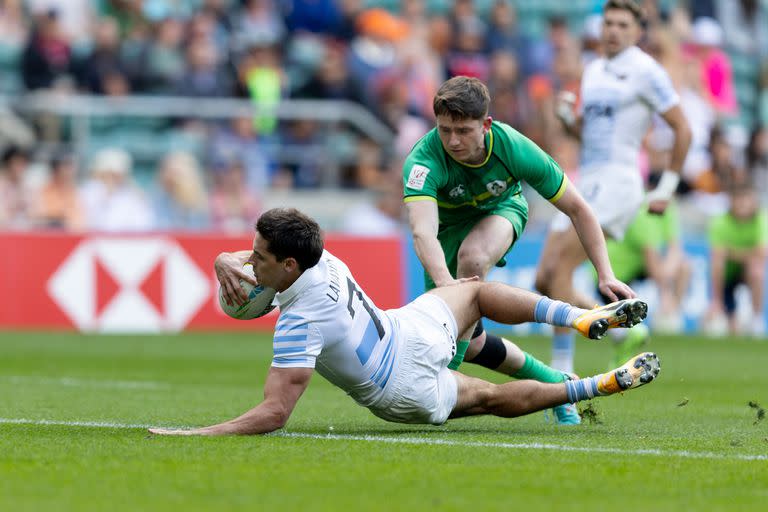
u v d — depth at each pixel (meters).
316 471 15.63
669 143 57.72
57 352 42.41
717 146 64.69
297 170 58.78
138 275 51.38
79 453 16.98
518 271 53.69
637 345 31.56
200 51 59.41
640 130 31.81
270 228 18.28
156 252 51.53
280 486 14.55
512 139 21.42
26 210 53.62
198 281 52.12
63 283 50.84
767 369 38.88
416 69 63.97
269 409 18.84
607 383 20.09
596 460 16.95
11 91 58.50
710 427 22.28
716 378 35.50
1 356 40.56
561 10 72.56
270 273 18.50
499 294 20.42
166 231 51.94
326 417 23.59
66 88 57.62
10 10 60.53
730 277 57.34
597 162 31.89
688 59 65.62
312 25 64.44
